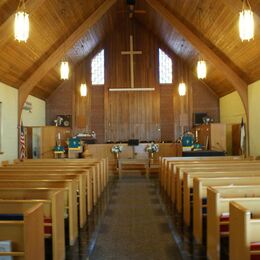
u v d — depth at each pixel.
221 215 3.46
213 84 14.45
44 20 8.96
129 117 15.32
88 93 15.35
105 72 15.35
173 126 15.31
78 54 13.95
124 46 15.30
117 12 13.78
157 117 15.31
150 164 12.00
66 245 4.35
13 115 10.73
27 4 7.55
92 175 6.73
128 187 9.14
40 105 14.38
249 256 2.47
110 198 7.56
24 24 5.59
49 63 11.09
